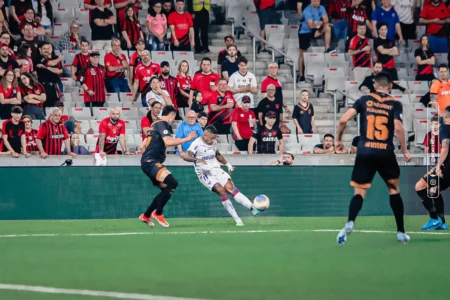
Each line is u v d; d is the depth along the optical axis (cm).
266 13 5284
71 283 1612
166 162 3909
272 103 4459
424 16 5500
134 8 4912
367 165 2236
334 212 3903
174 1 5194
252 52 5253
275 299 1413
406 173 3934
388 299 1413
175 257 2031
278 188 3866
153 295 1453
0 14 4691
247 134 4353
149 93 4381
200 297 1430
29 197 3725
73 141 4031
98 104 4569
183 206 3803
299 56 5178
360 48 5184
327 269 1797
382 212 3938
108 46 4944
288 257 2019
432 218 3009
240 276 1692
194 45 5069
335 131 4756
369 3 5356
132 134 4353
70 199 3747
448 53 5344
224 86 4481
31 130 3959
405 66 5466
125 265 1883
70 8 5188
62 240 2542
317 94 5106
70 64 4859
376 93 2277
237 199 3244
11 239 2594
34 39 4600
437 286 1555
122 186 3800
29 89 4362
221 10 5406
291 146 4481
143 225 3247
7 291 1517
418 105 5009
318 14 5169
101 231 2923
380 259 1975
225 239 2522
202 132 3750
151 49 4969
